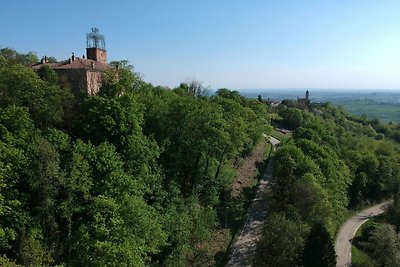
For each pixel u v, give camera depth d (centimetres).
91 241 4056
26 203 4284
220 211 7394
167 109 6906
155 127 6769
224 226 6981
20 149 4456
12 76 5409
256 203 8156
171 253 5122
